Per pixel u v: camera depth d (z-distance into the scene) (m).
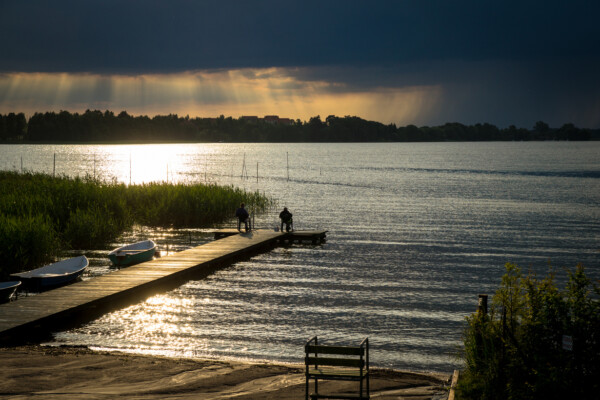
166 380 11.74
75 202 40.09
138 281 23.80
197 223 45.28
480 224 46.41
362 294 23.84
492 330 10.72
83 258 27.41
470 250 34.88
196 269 27.75
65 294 21.33
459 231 42.69
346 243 37.53
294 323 19.53
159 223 44.44
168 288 24.69
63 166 135.88
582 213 53.91
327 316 20.45
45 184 43.88
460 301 22.80
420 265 30.31
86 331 18.28
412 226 45.28
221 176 108.50
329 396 10.06
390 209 56.84
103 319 19.72
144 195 47.16
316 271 28.69
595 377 9.34
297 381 11.92
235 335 18.03
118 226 41.00
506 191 77.12
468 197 69.06
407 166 142.38
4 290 21.00
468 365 11.21
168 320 19.67
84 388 10.99
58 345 16.47
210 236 40.12
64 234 35.44
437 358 16.03
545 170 125.25
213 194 48.78
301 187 83.44
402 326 19.28
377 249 35.25
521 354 9.91
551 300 9.95
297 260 31.73
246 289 24.64
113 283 23.42
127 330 18.41
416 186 85.31
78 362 13.02
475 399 10.16
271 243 36.56
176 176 108.00
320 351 10.08
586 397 9.23
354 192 75.44
